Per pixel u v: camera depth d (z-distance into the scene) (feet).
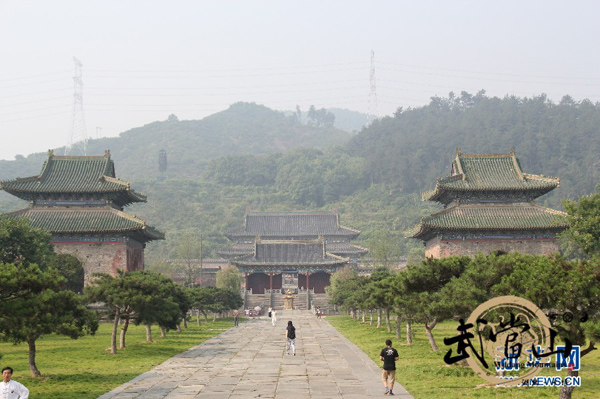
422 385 130.82
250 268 549.95
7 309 130.41
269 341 251.19
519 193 339.16
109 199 366.43
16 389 94.43
